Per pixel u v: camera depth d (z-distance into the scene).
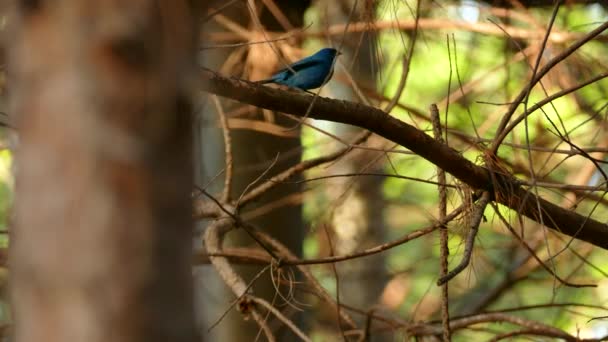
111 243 3.52
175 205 3.67
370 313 12.13
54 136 3.62
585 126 17.41
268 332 9.99
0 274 11.13
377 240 20.22
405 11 17.22
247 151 16.53
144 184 3.59
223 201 12.15
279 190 16.73
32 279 3.56
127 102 3.63
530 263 18.27
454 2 16.53
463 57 19.64
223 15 15.03
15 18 3.78
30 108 3.69
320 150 19.59
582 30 16.70
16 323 3.65
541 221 8.34
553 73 14.62
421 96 20.73
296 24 16.61
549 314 21.19
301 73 12.91
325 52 13.01
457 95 16.66
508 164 12.74
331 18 17.41
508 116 9.29
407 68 11.45
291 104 8.55
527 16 15.09
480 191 9.45
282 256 12.72
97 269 3.50
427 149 9.15
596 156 16.28
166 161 3.66
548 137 15.86
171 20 3.71
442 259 9.38
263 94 8.37
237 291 10.55
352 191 19.42
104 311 3.48
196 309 3.69
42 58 3.69
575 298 19.23
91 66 3.63
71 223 3.54
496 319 11.48
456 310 20.25
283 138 16.69
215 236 11.45
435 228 9.23
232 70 15.05
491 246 17.73
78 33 3.66
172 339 3.55
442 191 9.58
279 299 15.84
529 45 16.64
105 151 3.58
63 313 3.50
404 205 19.83
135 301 3.51
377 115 8.89
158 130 3.65
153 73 3.68
